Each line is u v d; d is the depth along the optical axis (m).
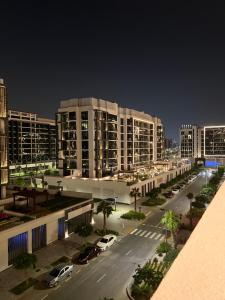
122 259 36.06
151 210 62.00
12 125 128.25
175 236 41.50
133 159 102.75
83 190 76.81
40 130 142.88
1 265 33.16
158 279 27.50
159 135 131.75
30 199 52.28
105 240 40.25
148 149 117.81
